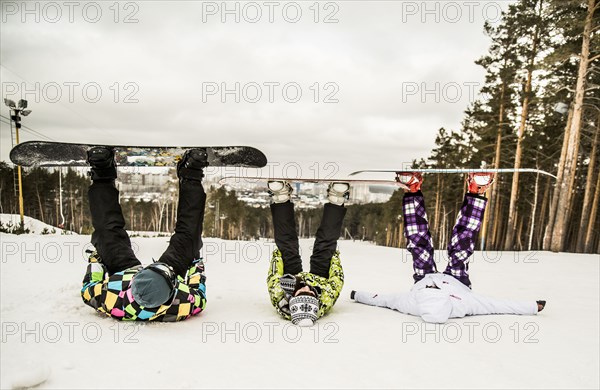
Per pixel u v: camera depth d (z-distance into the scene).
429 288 3.02
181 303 2.67
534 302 3.23
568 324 2.94
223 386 1.71
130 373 1.81
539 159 31.19
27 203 44.53
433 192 38.31
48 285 3.84
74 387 1.65
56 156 2.96
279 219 3.21
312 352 2.19
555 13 18.12
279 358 2.08
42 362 1.87
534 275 6.21
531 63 20.88
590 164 25.19
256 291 4.04
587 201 25.23
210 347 2.21
